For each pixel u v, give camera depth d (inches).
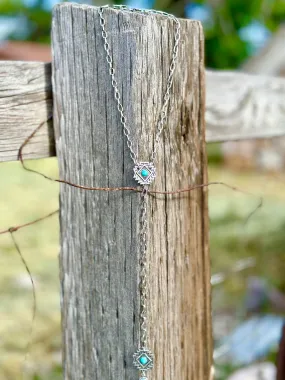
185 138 20.3
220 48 146.2
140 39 18.4
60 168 20.7
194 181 20.9
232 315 45.2
